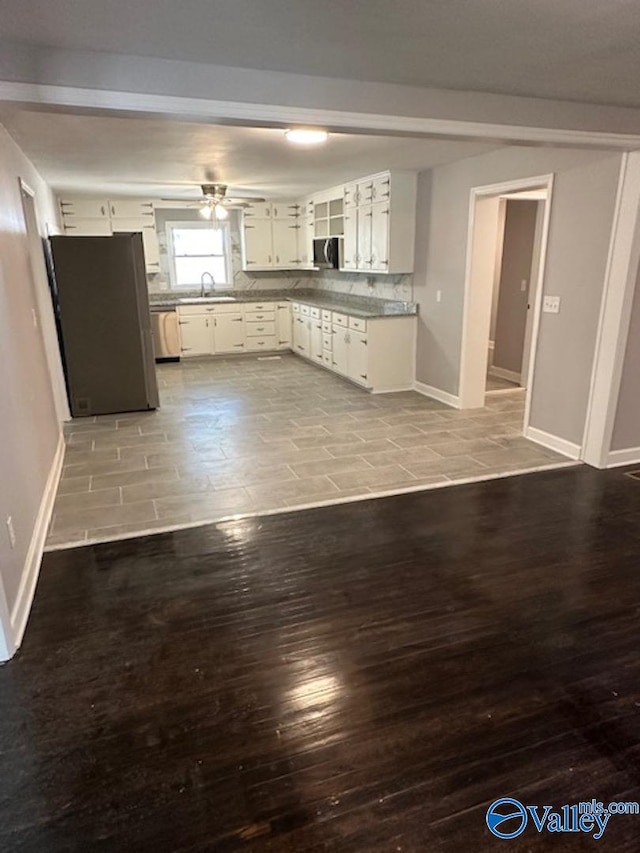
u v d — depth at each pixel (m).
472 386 5.43
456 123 2.65
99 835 1.46
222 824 1.48
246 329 8.44
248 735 1.76
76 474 3.88
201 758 1.68
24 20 1.81
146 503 3.43
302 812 1.51
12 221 3.39
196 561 2.78
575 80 2.48
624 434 3.96
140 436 4.70
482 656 2.10
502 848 1.42
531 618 2.32
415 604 2.42
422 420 5.08
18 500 2.56
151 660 2.09
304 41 2.02
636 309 3.63
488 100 2.67
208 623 2.31
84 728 1.79
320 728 1.78
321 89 2.41
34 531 2.83
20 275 3.48
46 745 1.73
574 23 1.88
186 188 6.63
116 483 3.73
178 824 1.48
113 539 3.00
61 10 1.74
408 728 1.78
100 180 5.84
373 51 2.12
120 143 3.98
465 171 4.91
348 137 3.83
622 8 1.76
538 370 4.38
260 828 1.47
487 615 2.34
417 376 6.15
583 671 2.02
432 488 3.63
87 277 5.00
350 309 6.62
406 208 5.67
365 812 1.51
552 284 4.11
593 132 2.94
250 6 1.74
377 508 3.35
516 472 3.87
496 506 3.37
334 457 4.18
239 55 2.14
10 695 1.93
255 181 6.13
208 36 1.96
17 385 2.86
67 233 7.40
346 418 5.16
